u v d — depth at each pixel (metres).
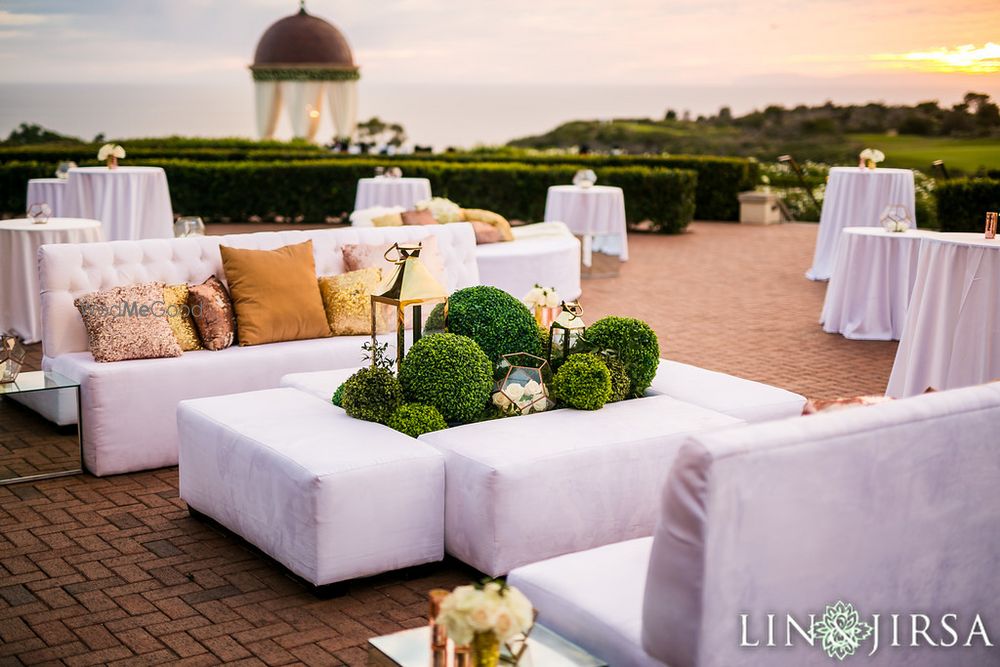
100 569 3.78
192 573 3.75
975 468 2.66
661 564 2.35
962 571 2.72
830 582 2.47
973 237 6.06
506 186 15.67
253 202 16.12
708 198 17.06
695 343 7.82
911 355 6.02
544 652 2.51
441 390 4.02
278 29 23.52
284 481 3.57
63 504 4.46
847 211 10.54
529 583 2.79
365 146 19.03
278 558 3.70
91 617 3.38
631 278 10.95
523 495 3.54
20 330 7.48
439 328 4.29
